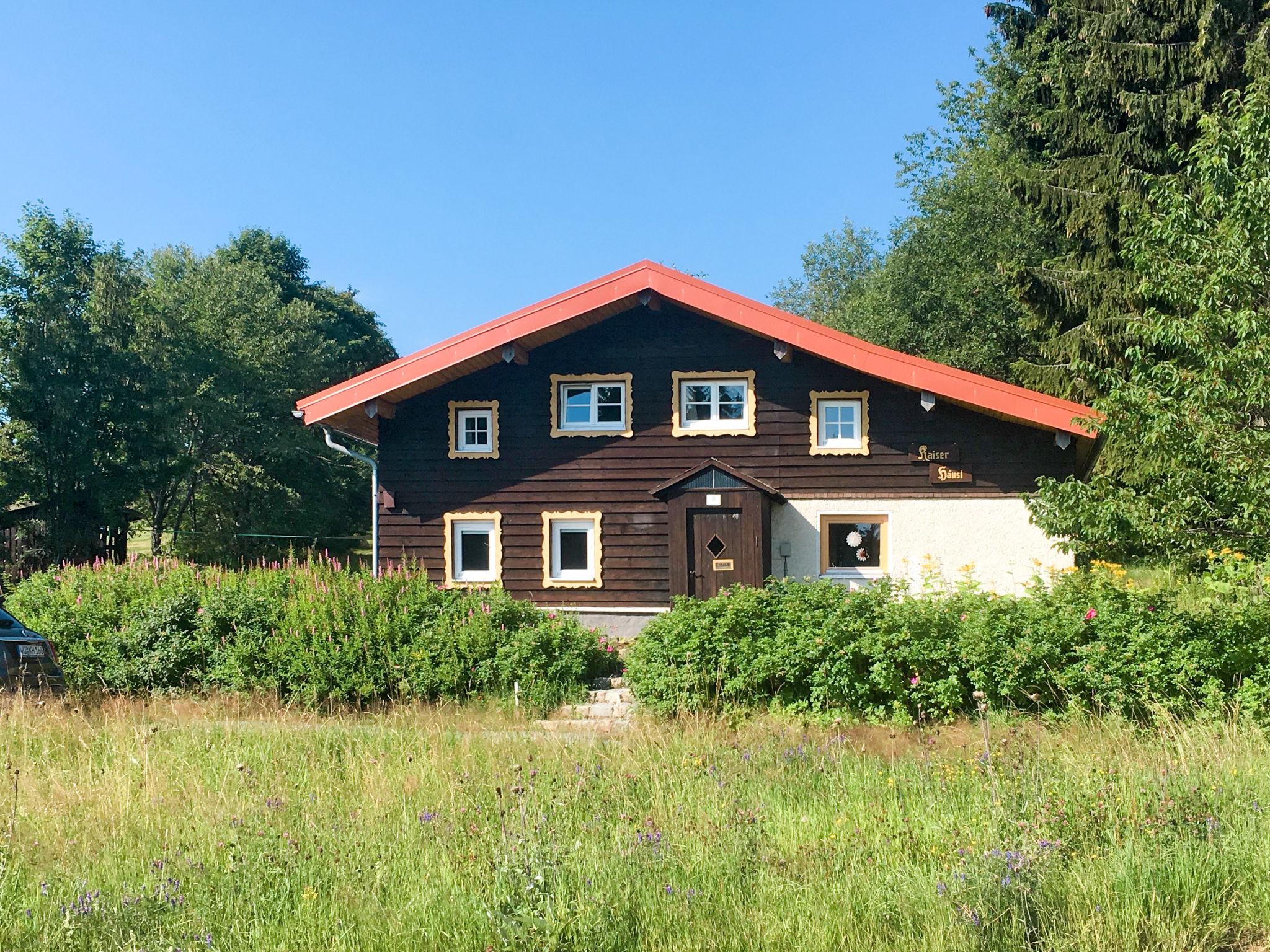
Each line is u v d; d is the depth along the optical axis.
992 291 32.97
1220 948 4.71
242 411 42.22
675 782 7.13
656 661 10.32
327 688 11.58
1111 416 11.31
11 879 5.52
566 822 6.21
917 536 15.74
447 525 16.91
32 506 35.75
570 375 16.75
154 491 39.81
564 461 16.72
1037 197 24.17
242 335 43.47
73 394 34.38
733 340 16.42
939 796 6.62
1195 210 11.17
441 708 10.85
